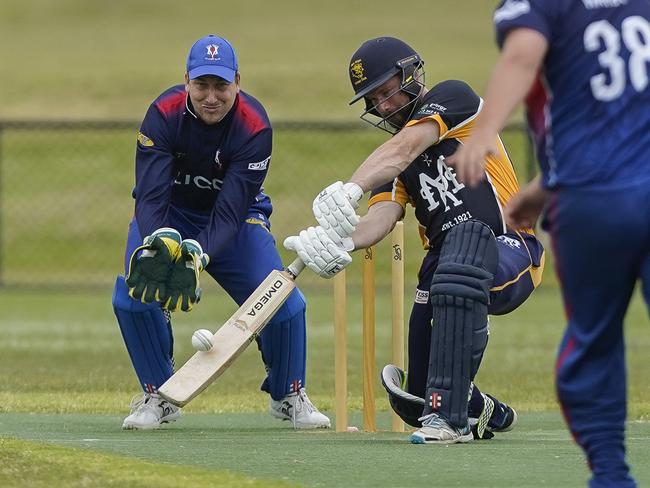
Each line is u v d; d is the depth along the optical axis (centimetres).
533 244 1972
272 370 2139
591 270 1192
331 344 3903
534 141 1255
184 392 1820
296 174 7500
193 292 1909
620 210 1166
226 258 2150
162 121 2066
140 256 1881
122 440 1852
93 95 9425
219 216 2059
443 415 1783
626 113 1187
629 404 2478
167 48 12206
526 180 6072
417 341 1956
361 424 2223
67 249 6850
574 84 1196
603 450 1241
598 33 1198
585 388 1237
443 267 1759
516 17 1194
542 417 2353
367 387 2045
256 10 14275
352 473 1473
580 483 1396
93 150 8119
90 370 3228
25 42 12525
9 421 2212
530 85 1183
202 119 2048
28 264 6662
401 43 1959
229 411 2473
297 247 1853
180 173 2114
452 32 12900
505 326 4647
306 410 2147
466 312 1759
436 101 1900
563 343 1251
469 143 1171
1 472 1469
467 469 1500
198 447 1731
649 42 1203
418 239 6294
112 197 7481
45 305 5456
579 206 1180
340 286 2027
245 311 1884
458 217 1923
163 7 14412
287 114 8900
